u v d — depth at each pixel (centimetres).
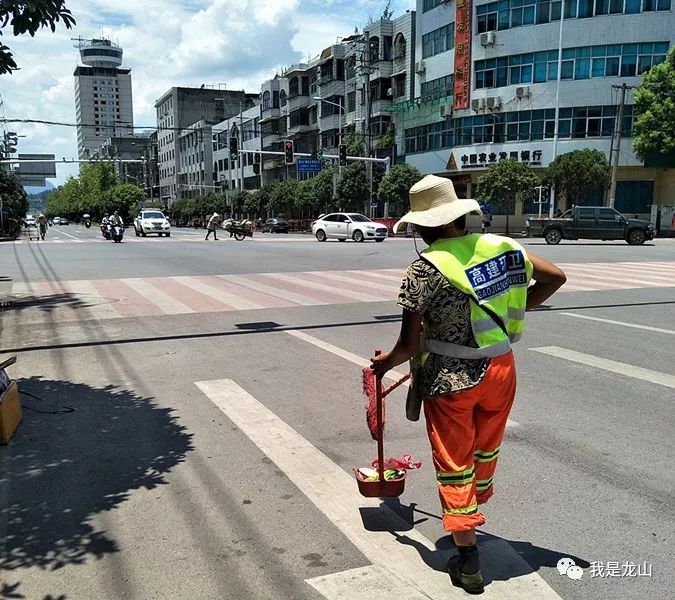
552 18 3850
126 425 466
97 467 391
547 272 272
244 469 388
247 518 327
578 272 1517
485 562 285
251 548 298
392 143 4981
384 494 314
